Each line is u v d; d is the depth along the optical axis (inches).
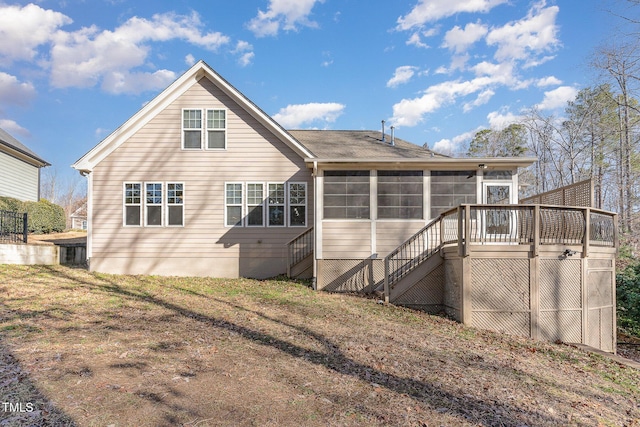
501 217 383.9
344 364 207.3
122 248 510.9
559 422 159.3
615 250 385.7
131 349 210.5
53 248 547.8
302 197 522.6
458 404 165.9
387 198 463.8
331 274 447.8
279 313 320.8
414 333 285.7
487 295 332.5
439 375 200.5
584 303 345.4
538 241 331.0
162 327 260.8
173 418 138.0
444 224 387.2
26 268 475.5
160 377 174.6
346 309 347.3
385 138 637.3
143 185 515.8
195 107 523.2
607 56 775.7
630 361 286.8
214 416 141.6
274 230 519.5
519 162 453.4
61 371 174.2
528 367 234.5
